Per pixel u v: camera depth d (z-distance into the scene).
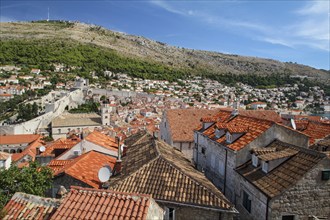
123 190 17.09
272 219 17.19
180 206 16.34
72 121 121.31
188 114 43.41
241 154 22.75
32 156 50.91
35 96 156.50
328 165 17.33
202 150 31.67
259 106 184.62
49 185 20.22
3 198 16.69
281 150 21.20
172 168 18.80
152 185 17.47
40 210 11.76
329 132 30.33
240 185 21.88
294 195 17.19
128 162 22.05
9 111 136.88
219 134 27.56
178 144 38.12
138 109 142.00
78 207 11.20
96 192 11.92
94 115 134.88
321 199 17.47
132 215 10.64
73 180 21.16
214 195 16.62
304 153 19.06
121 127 91.38
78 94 168.88
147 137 31.11
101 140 33.06
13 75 186.50
